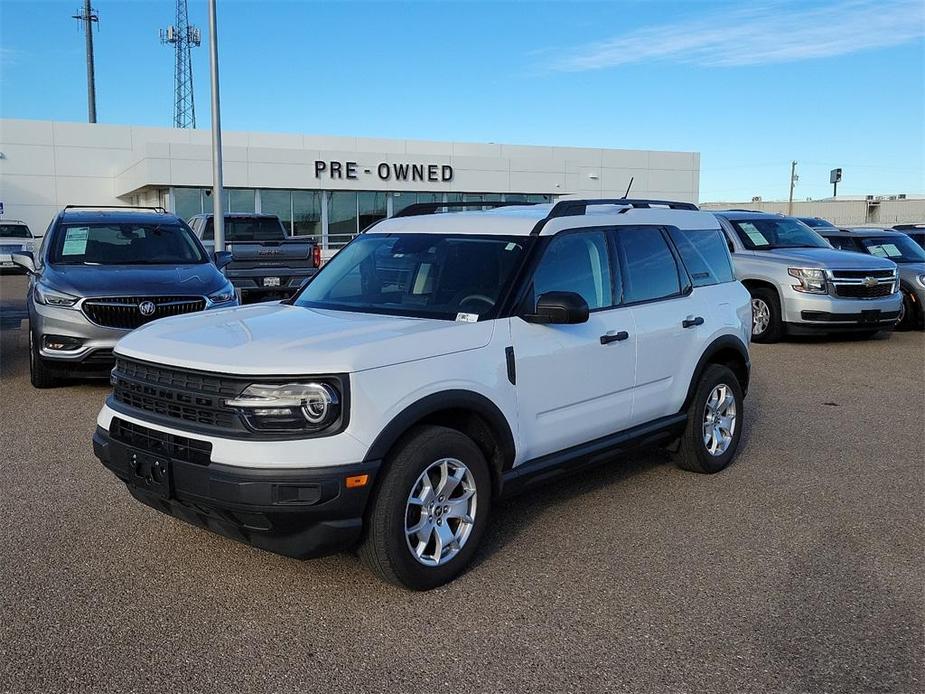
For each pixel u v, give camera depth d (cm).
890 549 491
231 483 378
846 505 568
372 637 381
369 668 355
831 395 924
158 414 421
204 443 392
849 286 1236
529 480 482
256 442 381
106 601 414
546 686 343
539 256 490
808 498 581
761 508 560
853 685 346
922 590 436
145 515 530
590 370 509
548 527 521
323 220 3772
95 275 883
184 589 428
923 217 5891
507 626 393
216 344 418
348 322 457
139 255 975
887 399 904
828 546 495
